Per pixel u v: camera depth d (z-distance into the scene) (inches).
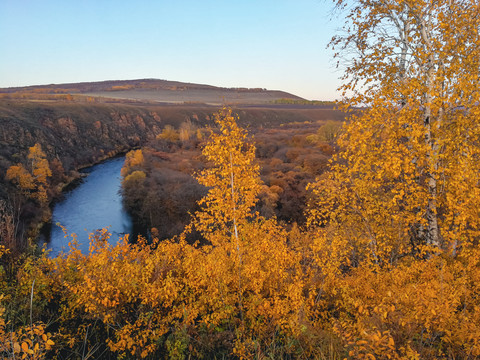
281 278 247.0
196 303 218.7
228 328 214.8
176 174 2196.1
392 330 143.6
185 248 299.4
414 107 265.4
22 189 2039.9
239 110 7559.1
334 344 161.9
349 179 315.9
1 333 141.4
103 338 204.5
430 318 148.1
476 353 131.1
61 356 180.1
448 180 256.8
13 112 3917.3
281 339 189.0
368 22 315.9
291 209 1603.1
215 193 336.8
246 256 285.3
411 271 239.3
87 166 3563.0
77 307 210.7
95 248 252.4
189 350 184.5
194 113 7224.4
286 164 2353.6
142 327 206.8
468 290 189.6
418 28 289.3
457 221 237.6
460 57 260.5
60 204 2197.3
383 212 312.7
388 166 247.6
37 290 220.7
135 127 5802.2
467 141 260.7
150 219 1731.1
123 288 217.3
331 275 245.4
